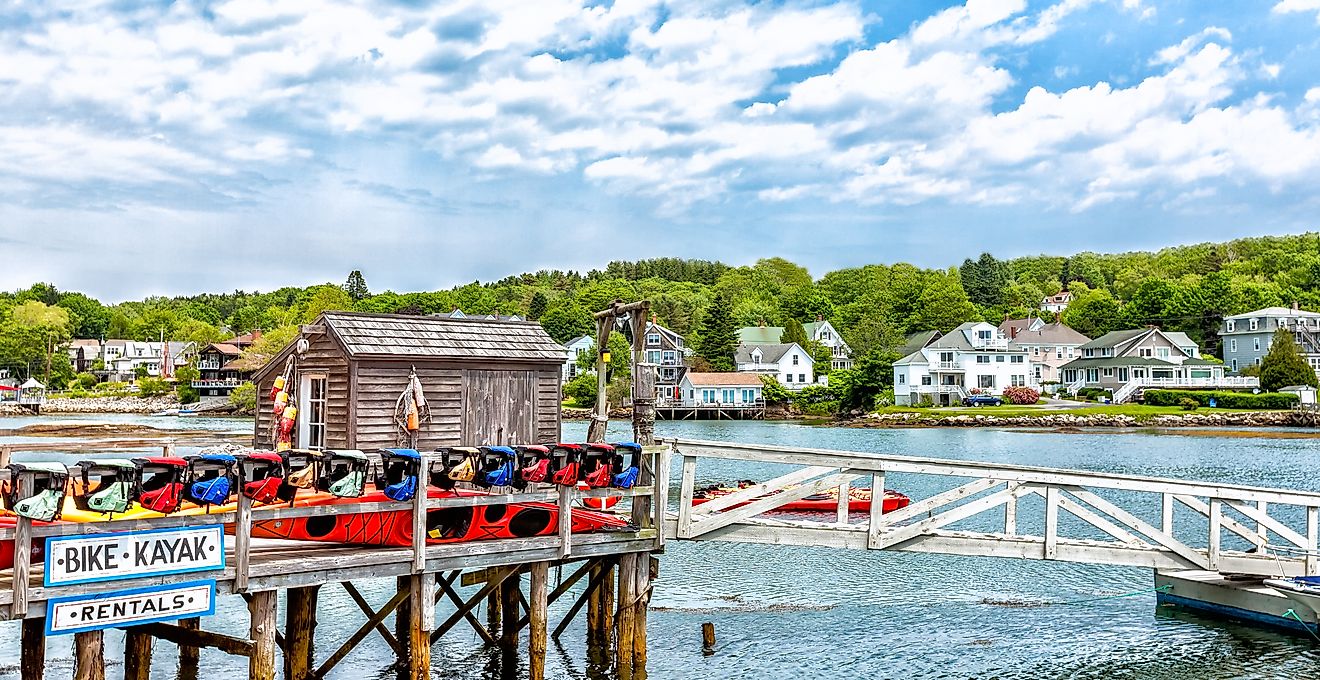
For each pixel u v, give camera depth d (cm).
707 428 8231
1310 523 1647
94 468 934
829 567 2139
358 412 1917
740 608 1797
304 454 1045
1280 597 1589
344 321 1983
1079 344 11650
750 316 15550
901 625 1694
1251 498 1614
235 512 1011
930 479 3731
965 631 1661
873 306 15625
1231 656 1509
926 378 10406
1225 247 19150
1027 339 11644
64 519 947
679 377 10644
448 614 1720
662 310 16575
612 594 1505
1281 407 8512
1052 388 10969
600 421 1595
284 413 1933
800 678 1423
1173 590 1748
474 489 1246
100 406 11562
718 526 1364
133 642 1190
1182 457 5184
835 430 7875
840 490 1426
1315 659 1486
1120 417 8150
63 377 13900
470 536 1236
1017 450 5750
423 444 1980
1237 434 7006
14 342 13688
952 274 18512
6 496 904
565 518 1223
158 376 14025
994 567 2145
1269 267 17062
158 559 962
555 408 2164
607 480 1260
